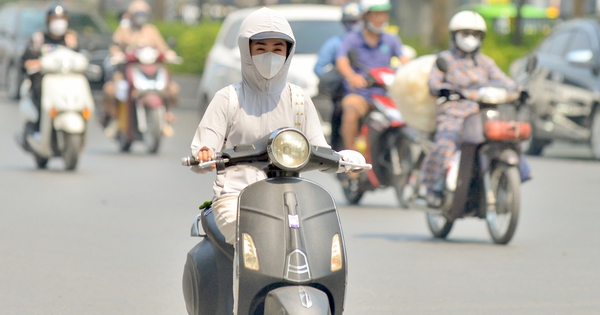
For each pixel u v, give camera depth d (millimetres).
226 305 16922
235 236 15641
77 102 46188
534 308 22547
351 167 16578
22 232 31359
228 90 17266
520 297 23625
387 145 38656
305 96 17562
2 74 93812
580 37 57750
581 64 55312
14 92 91812
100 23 95188
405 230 33719
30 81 47562
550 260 28156
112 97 56000
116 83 55688
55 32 47812
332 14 58281
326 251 15430
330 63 42688
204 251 17484
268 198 15680
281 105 17359
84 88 46719
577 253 29281
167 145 61219
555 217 36312
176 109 87688
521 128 30031
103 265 26766
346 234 32719
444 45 90188
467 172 30484
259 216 15531
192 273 17531
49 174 46250
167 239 30719
